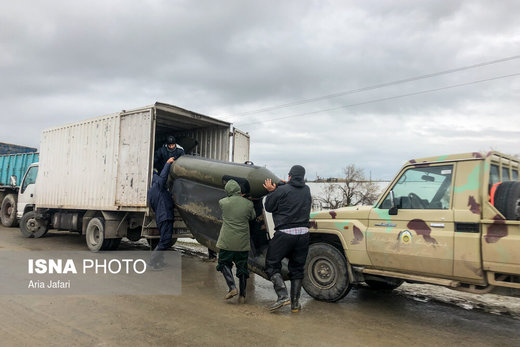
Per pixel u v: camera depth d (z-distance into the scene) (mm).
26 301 5047
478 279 4113
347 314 4914
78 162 9344
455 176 4418
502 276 4066
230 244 5043
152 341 3820
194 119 8742
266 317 4688
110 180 8352
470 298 5793
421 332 4320
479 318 4867
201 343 3807
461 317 4895
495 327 4535
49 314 4559
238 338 3969
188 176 6711
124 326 4223
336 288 5277
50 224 10945
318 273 5523
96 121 8922
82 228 9602
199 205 6539
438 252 4336
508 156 4727
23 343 3676
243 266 5230
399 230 4719
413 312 5066
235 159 9602
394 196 4926
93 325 4227
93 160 8891
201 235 6645
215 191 6332
